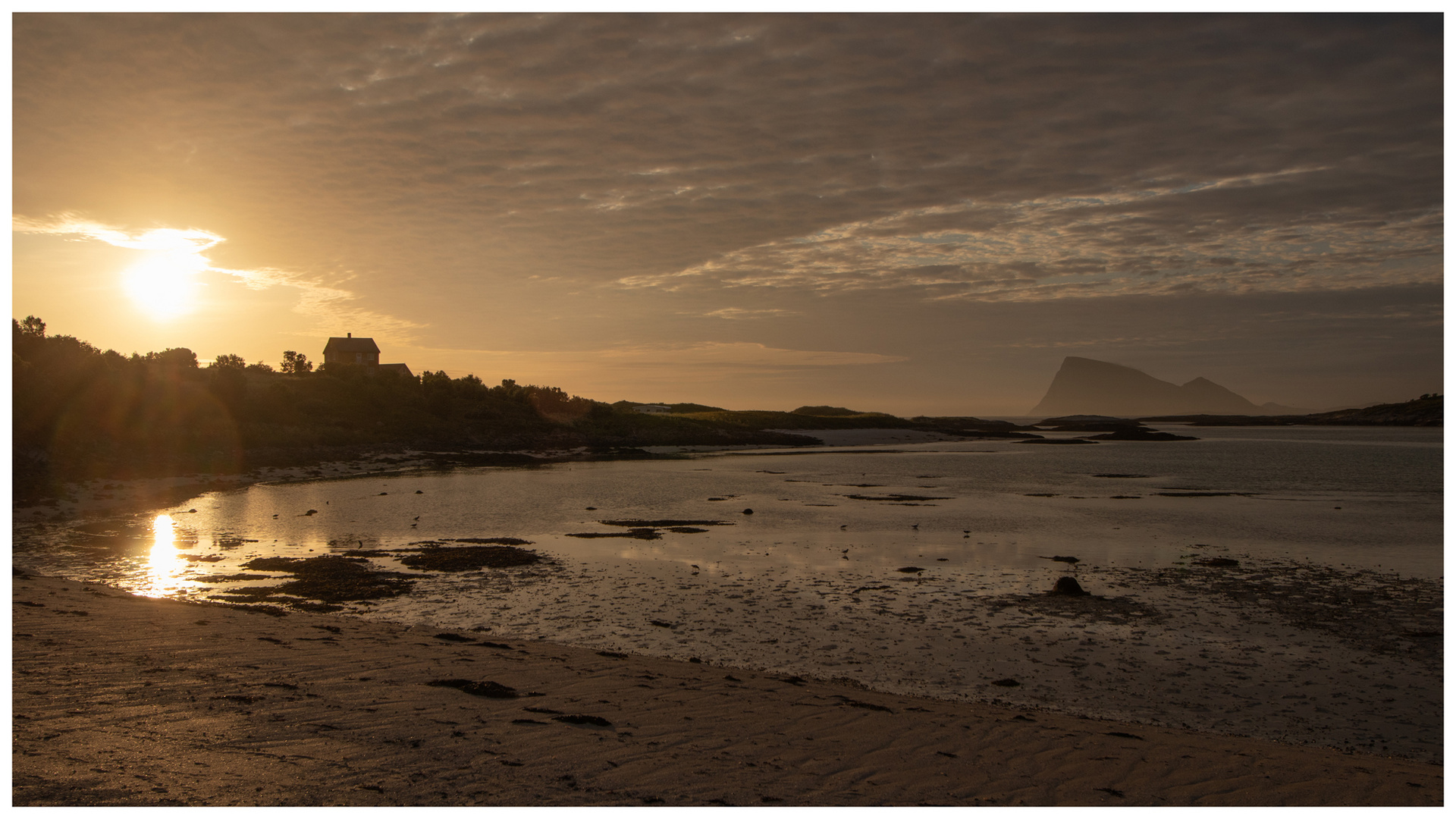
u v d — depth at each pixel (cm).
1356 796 680
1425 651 1275
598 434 8775
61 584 1490
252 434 5506
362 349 10156
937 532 2531
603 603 1556
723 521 2770
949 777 681
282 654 984
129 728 666
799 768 683
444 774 612
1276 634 1367
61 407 4478
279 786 563
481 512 2969
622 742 720
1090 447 9562
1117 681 1122
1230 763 763
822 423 12438
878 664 1189
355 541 2275
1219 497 3653
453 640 1180
